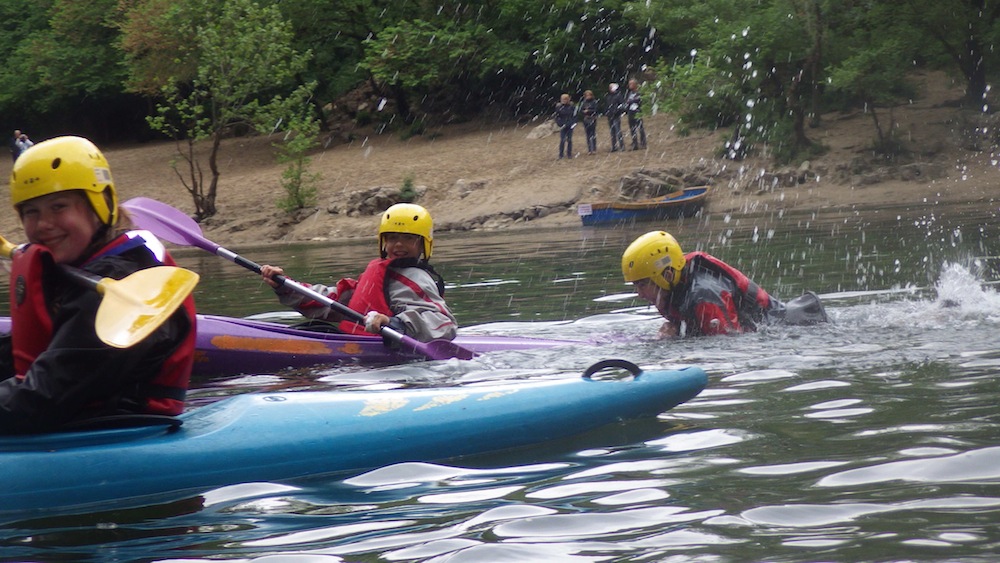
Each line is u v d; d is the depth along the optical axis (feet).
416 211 26.68
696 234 65.57
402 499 13.79
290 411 15.97
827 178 92.63
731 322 26.43
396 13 141.08
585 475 14.60
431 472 15.16
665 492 13.48
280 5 134.51
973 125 98.53
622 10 123.54
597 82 135.95
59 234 14.15
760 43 96.43
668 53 132.26
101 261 14.21
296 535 12.32
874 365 21.36
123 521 13.10
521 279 44.06
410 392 17.11
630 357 23.98
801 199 87.30
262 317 35.42
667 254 26.61
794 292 35.01
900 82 96.73
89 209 14.21
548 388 17.54
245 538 12.26
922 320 27.09
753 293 27.12
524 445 16.70
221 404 16.46
